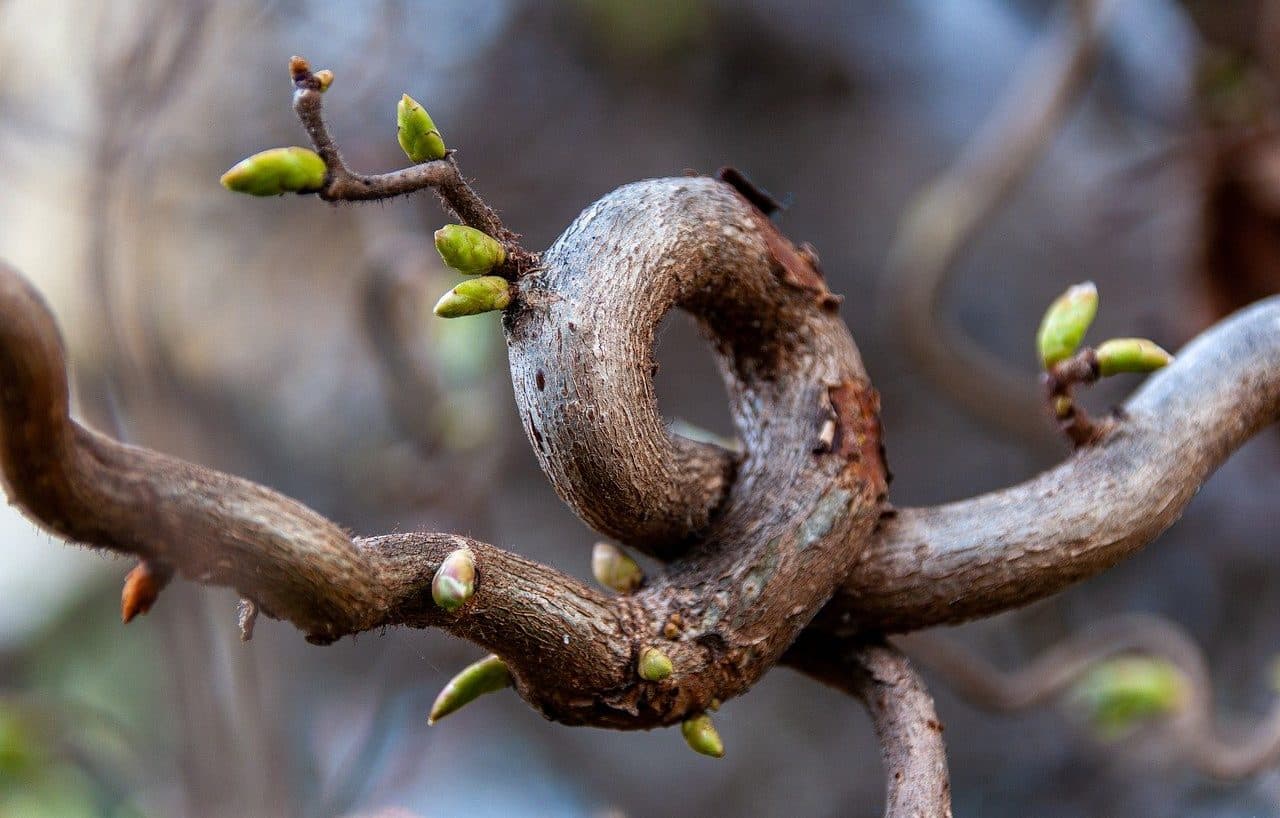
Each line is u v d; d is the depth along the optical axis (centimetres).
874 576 41
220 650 73
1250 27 86
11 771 66
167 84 68
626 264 40
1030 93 78
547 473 40
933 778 40
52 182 75
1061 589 41
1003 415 83
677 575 40
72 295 77
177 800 73
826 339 41
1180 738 62
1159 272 91
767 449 41
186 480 37
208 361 92
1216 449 42
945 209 81
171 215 81
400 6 85
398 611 38
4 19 73
